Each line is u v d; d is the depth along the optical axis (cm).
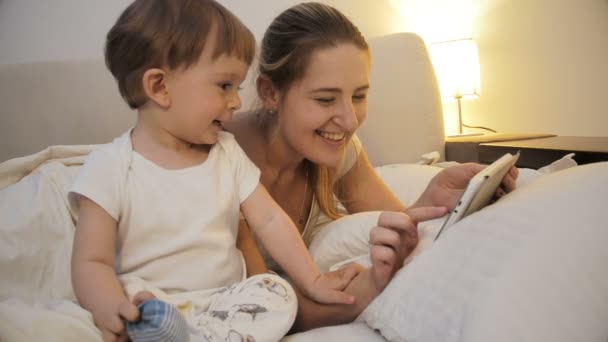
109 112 150
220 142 85
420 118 176
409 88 176
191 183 78
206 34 76
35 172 96
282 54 96
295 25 96
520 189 74
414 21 217
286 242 82
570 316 50
